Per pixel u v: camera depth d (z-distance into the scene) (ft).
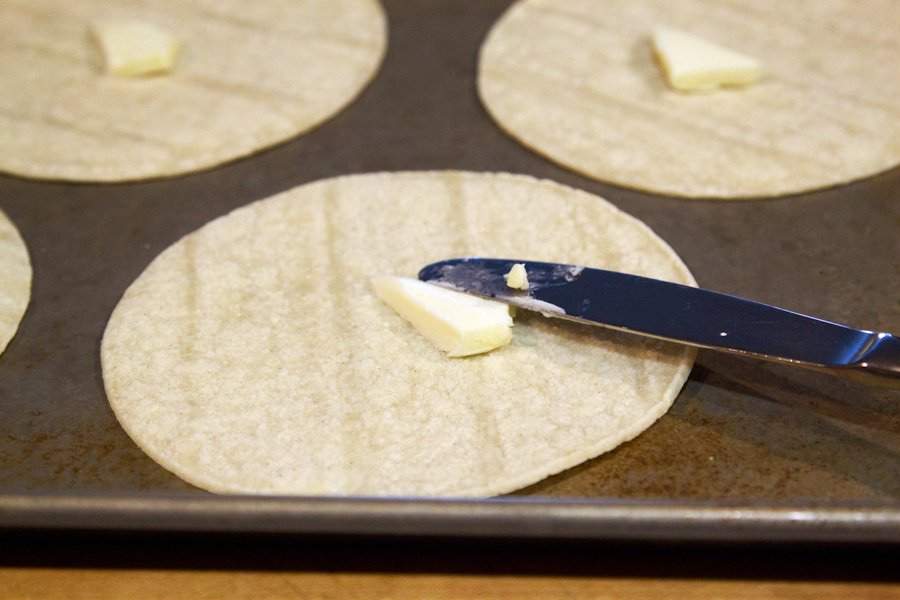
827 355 1.30
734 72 1.68
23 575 1.31
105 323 1.47
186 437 1.35
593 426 1.35
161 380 1.39
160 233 1.56
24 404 1.40
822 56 1.73
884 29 1.77
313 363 1.40
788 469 1.33
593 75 1.72
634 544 1.28
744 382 1.39
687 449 1.34
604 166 1.59
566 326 1.42
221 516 1.27
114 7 1.89
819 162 1.58
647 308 1.37
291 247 1.51
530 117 1.66
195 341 1.42
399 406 1.36
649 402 1.36
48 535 1.30
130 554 1.32
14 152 1.65
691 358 1.39
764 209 1.55
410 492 1.31
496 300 1.41
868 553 1.28
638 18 1.82
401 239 1.51
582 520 1.26
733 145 1.61
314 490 1.32
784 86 1.69
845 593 1.28
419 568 1.31
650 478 1.33
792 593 1.29
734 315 1.34
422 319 1.41
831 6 1.82
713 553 1.30
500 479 1.32
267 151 1.65
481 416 1.36
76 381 1.42
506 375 1.38
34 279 1.52
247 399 1.37
